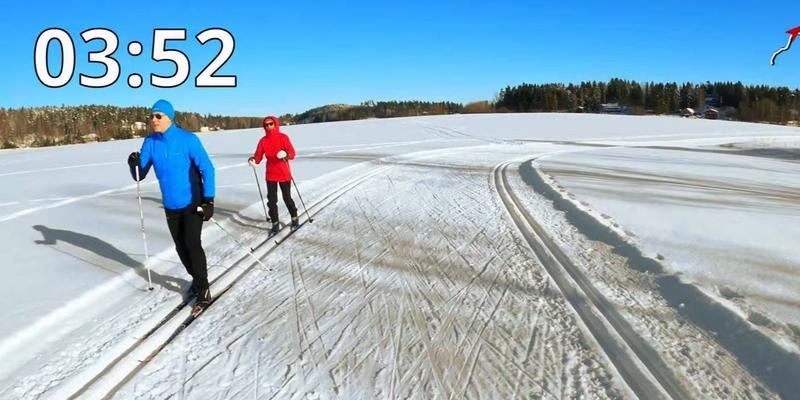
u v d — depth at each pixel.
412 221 7.59
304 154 21.70
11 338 3.55
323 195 10.09
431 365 3.28
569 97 121.75
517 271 5.12
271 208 6.99
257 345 3.57
